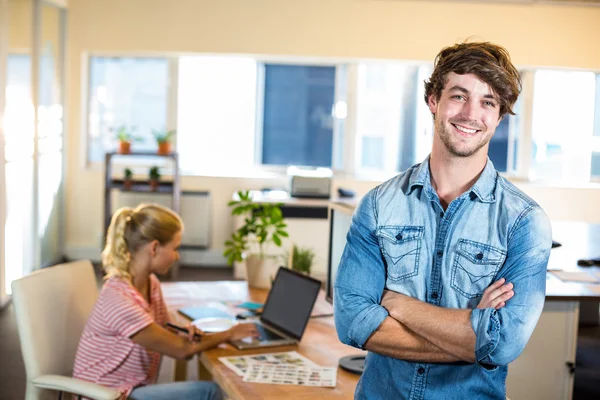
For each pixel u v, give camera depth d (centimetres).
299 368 284
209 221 805
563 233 516
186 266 810
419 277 175
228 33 786
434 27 787
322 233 741
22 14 657
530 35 789
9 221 645
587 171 841
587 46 793
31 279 300
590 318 354
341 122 837
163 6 784
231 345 312
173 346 299
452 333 166
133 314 301
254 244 739
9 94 627
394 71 828
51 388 286
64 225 806
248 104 834
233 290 405
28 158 689
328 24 786
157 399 299
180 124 830
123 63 819
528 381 349
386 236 178
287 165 845
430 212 176
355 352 306
